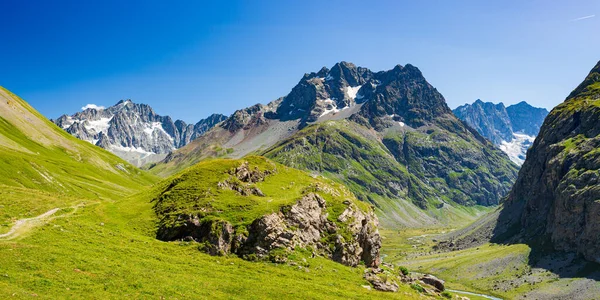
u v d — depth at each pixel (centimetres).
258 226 8219
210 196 9338
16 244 5762
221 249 7775
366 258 9831
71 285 4797
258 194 10062
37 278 4731
